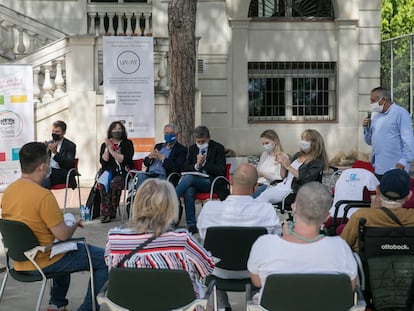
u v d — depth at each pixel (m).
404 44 14.98
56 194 11.17
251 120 15.46
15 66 10.74
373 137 7.46
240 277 4.58
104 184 8.59
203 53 15.05
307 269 3.43
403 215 3.99
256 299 3.79
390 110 7.31
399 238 3.94
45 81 11.80
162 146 8.60
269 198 7.26
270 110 15.62
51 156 8.69
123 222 8.53
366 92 15.55
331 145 15.52
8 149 10.77
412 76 14.12
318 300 3.31
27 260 4.57
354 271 3.47
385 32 21.92
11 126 10.75
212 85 15.16
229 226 4.45
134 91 11.20
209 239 4.44
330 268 3.43
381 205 4.16
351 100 15.51
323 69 15.68
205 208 4.74
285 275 3.29
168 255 3.70
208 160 8.16
